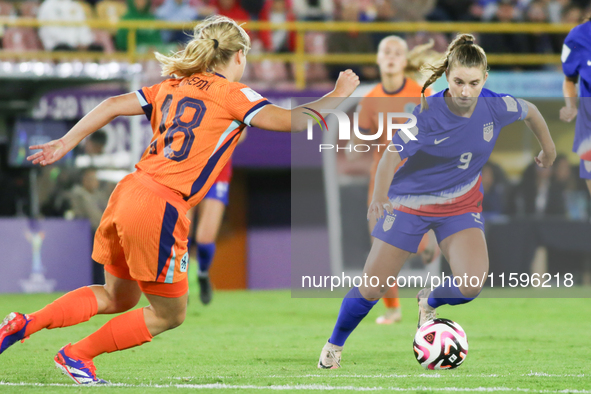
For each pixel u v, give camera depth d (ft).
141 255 35.91
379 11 139.03
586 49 64.44
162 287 37.19
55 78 110.11
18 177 111.04
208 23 40.27
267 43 137.49
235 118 37.09
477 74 46.11
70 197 112.06
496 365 46.16
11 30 131.34
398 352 52.80
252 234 122.01
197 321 74.84
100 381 38.73
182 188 36.19
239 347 55.77
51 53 123.54
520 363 47.01
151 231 35.58
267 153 107.96
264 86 128.26
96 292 38.68
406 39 134.10
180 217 36.22
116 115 39.06
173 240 36.22
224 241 120.98
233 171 120.67
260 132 107.65
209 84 37.58
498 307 89.71
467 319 77.25
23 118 109.70
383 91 71.67
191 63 38.24
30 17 134.00
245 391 36.24
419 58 71.72
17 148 109.91
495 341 59.21
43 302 93.40
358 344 57.16
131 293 39.29
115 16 137.08
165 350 53.93
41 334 62.64
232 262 121.19
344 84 37.29
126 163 110.73
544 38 140.05
